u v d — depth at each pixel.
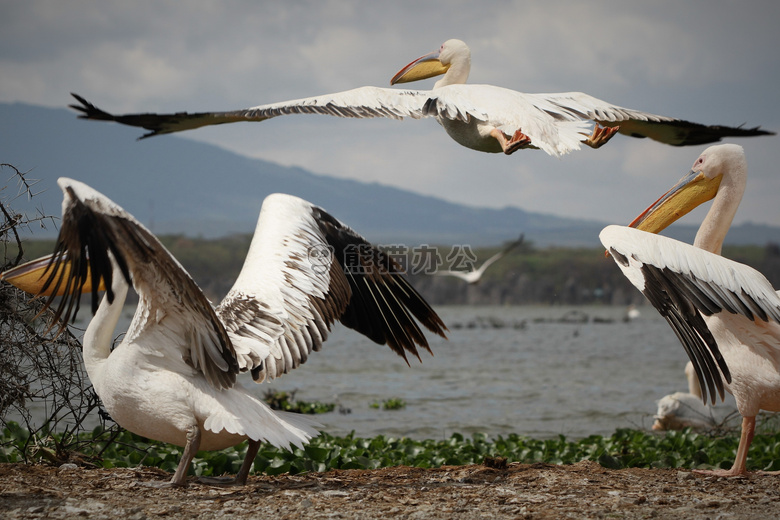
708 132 10.44
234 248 138.62
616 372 36.44
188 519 7.39
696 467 11.53
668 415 18.47
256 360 8.31
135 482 8.67
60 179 7.21
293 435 8.07
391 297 10.05
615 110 9.50
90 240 7.18
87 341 8.71
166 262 7.43
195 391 8.20
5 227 9.68
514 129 8.47
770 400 9.60
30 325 9.84
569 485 9.19
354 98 9.21
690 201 10.62
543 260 147.00
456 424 21.56
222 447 8.89
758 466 11.67
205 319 7.91
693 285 8.84
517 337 60.59
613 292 142.25
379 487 9.00
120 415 8.30
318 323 8.90
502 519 7.59
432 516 7.68
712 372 8.78
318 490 8.75
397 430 20.34
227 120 8.91
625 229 9.18
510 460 12.97
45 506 7.59
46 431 11.48
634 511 7.93
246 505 7.93
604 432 20.45
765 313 8.88
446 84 11.50
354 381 32.28
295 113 8.91
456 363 40.59
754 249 173.88
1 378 9.66
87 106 8.47
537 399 27.25
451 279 136.62
